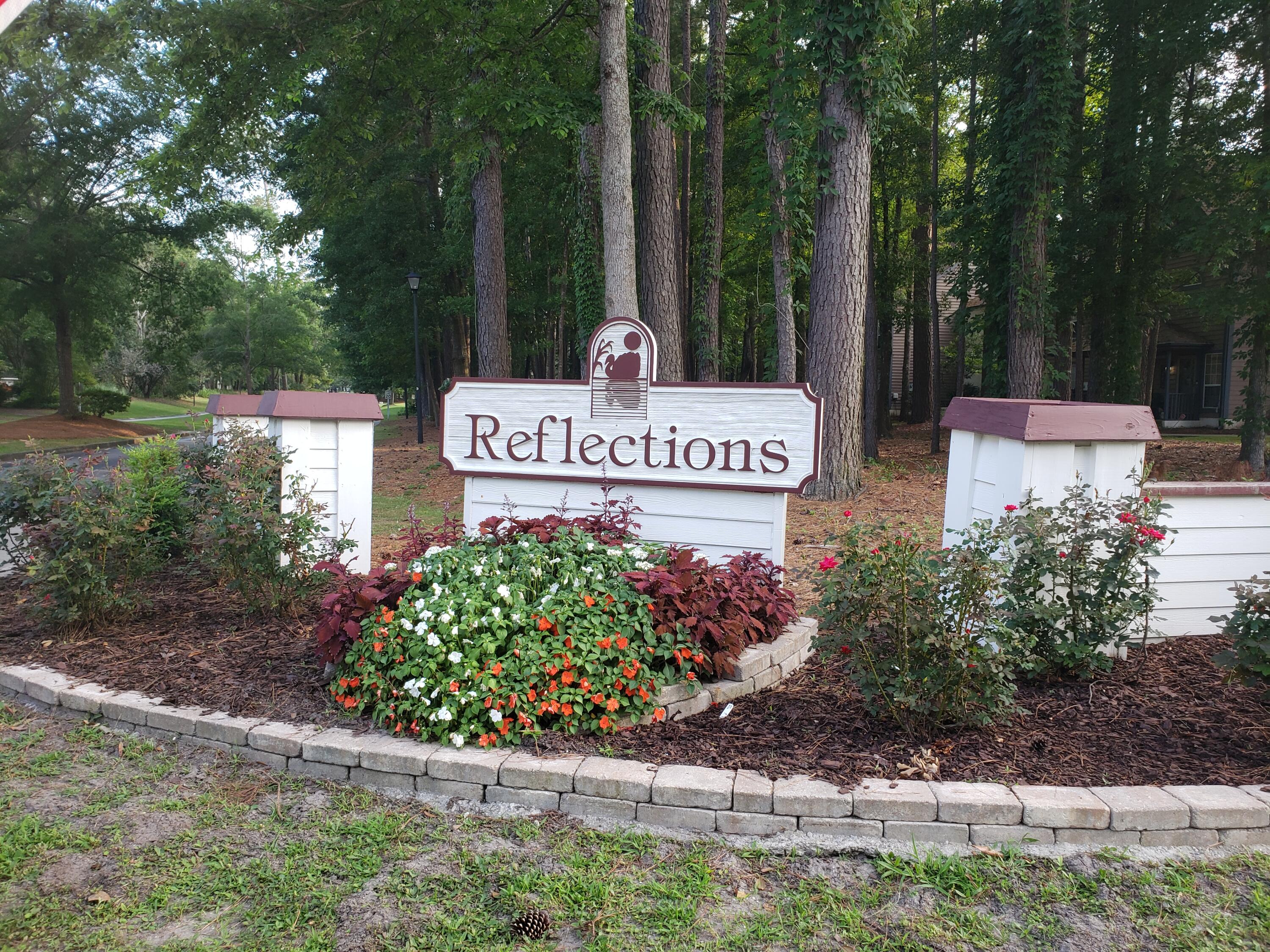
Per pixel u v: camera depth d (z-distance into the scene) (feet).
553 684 11.28
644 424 16.58
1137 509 12.64
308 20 38.60
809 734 11.37
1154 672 13.34
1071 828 9.20
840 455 35.01
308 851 9.26
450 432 17.98
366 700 11.84
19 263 90.99
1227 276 47.14
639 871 8.89
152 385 201.16
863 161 34.60
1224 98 44.24
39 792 10.57
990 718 10.93
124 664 14.40
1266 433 46.42
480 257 56.08
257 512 16.43
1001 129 46.98
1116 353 51.19
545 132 50.42
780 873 8.86
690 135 61.31
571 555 12.89
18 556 19.40
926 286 77.25
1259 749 10.74
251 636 15.78
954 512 15.23
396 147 68.85
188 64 39.24
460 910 8.24
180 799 10.42
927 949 7.64
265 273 195.52
